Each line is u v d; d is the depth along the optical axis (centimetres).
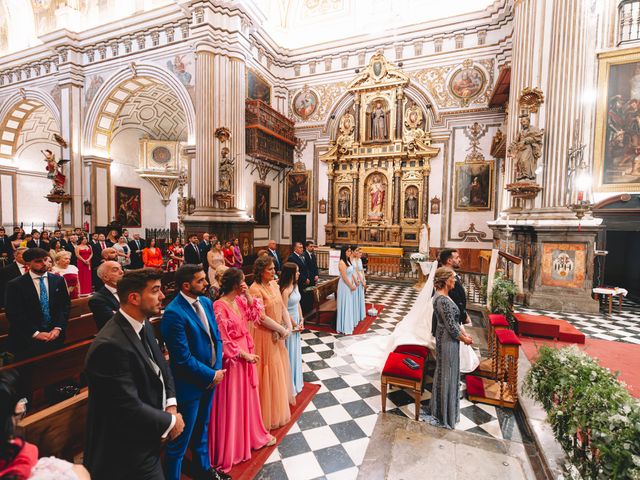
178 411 237
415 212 1503
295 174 1681
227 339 275
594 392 214
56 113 1512
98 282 816
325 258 1478
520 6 877
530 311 734
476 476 270
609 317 690
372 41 1504
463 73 1377
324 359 514
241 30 1234
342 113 1605
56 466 124
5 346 368
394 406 383
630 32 751
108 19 1434
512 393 374
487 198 1366
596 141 791
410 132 1477
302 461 293
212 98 1193
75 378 401
